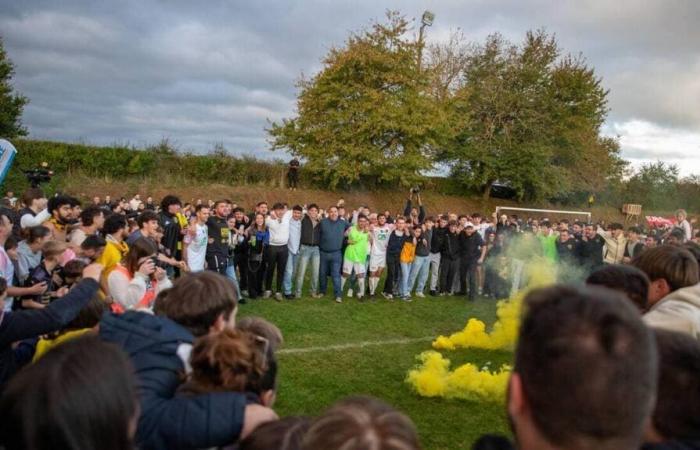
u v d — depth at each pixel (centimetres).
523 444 110
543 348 103
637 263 324
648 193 4031
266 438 166
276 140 2853
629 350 99
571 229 1351
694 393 147
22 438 115
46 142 2350
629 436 100
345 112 2722
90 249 506
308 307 982
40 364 123
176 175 2598
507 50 3397
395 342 771
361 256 1075
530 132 3341
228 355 201
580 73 3581
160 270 501
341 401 149
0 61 2564
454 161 3416
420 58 2898
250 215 1166
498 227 1412
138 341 214
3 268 511
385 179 2897
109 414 120
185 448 180
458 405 534
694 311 270
